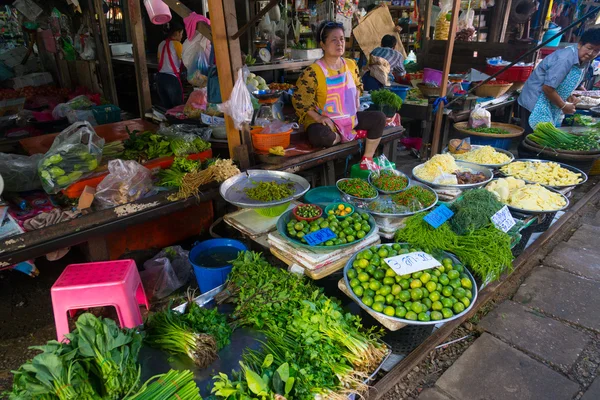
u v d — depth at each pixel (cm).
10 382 230
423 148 584
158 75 516
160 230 337
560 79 480
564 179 376
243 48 693
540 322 283
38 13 720
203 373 188
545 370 243
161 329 202
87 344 166
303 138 408
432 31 818
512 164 413
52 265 342
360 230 262
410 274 227
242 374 183
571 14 934
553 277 333
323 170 419
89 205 263
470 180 355
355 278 231
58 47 773
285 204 297
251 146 345
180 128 376
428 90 564
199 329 203
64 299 218
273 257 299
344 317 217
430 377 240
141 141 336
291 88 534
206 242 300
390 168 374
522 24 764
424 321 207
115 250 315
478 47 684
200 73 441
